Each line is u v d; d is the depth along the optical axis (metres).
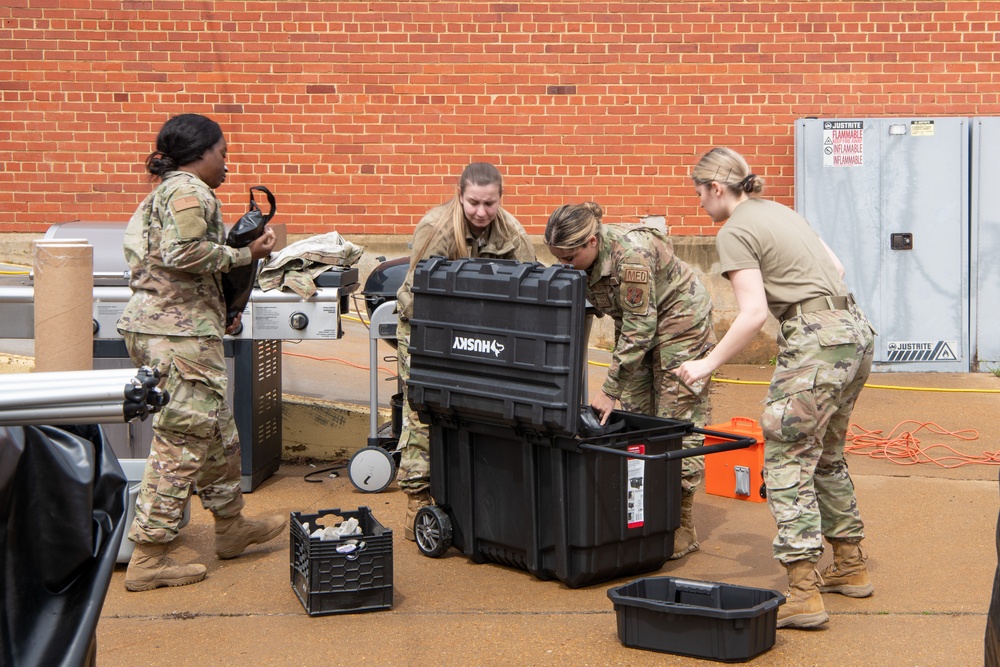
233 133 8.61
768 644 3.51
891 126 8.37
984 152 8.38
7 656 1.85
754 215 3.72
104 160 8.62
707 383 4.57
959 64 8.61
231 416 4.36
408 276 4.62
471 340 4.14
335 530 4.06
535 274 3.99
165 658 3.51
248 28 8.52
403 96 8.60
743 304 3.62
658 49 8.59
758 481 5.34
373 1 8.51
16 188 8.62
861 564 4.00
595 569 4.06
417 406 4.41
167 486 4.11
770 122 8.66
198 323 4.11
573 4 8.54
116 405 1.70
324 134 8.62
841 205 8.44
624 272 4.12
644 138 8.66
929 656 3.48
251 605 4.00
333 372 6.89
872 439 6.48
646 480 4.14
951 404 7.46
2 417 1.67
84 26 8.50
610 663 3.46
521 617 3.86
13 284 4.79
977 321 8.49
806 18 8.58
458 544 4.50
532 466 4.11
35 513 1.99
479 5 8.53
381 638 3.67
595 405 4.29
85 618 1.93
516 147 8.66
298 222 8.69
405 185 8.66
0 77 8.54
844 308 3.69
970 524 4.89
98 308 5.28
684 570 4.37
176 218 3.94
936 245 8.46
